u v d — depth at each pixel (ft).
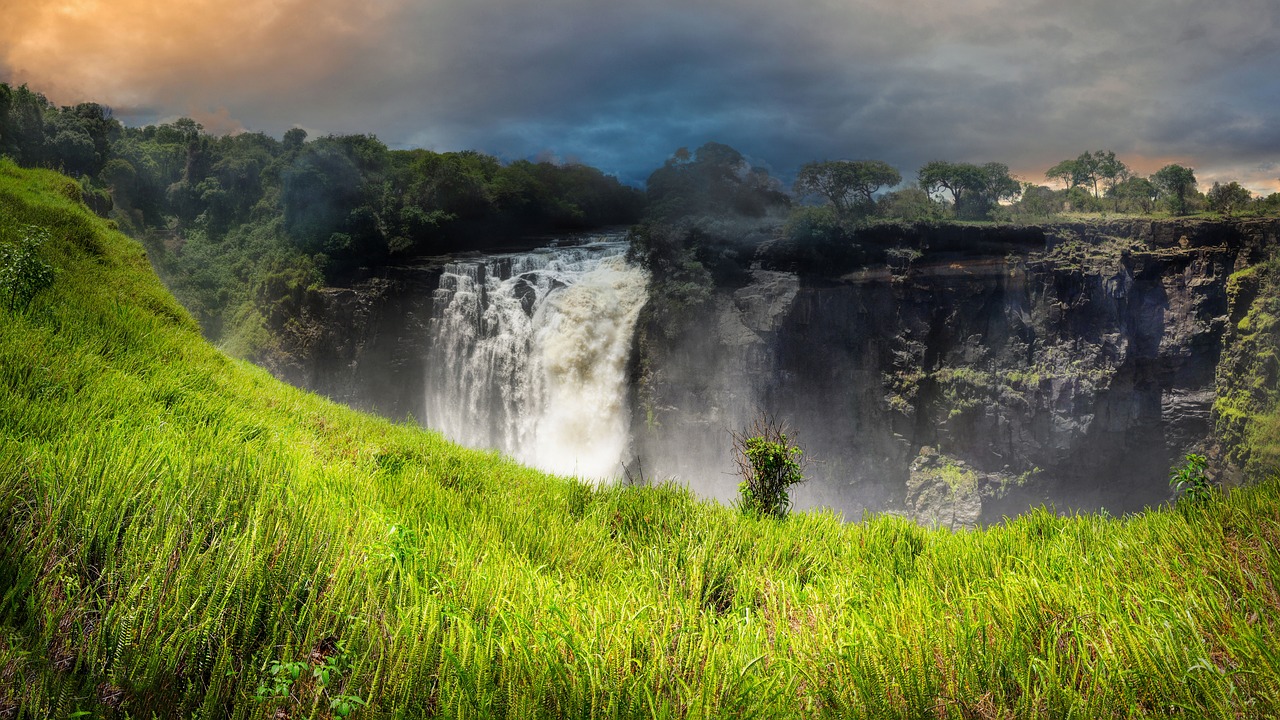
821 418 271.28
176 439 22.70
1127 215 331.77
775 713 12.25
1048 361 270.67
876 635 15.23
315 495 20.51
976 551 24.41
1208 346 267.39
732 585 22.50
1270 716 11.38
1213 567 17.78
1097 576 18.58
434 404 253.85
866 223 273.75
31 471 16.02
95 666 11.82
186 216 372.58
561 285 244.83
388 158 306.35
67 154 319.06
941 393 276.41
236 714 11.40
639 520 30.37
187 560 13.99
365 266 269.23
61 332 34.81
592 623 15.15
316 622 13.64
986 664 13.51
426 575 16.40
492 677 12.43
